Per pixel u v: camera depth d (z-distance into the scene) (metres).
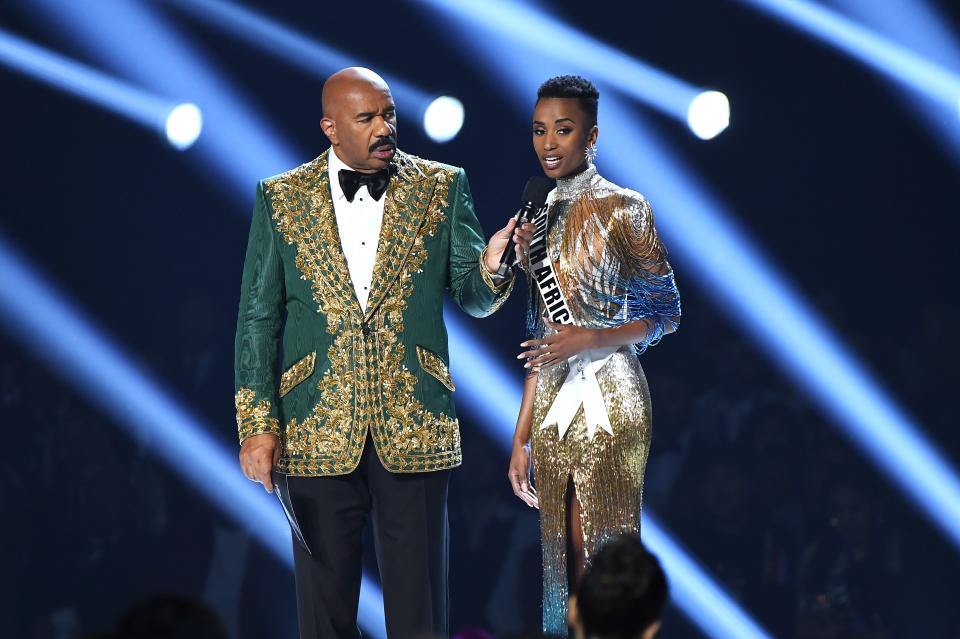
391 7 31.59
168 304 34.56
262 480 14.02
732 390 29.19
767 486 25.38
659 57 31.69
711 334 30.83
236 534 27.06
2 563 26.05
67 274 34.25
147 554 26.94
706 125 30.77
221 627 8.98
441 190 14.60
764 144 32.38
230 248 34.78
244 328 14.52
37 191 33.88
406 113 32.38
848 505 24.39
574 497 14.12
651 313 14.23
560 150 13.97
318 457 14.16
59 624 26.02
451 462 14.40
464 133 32.88
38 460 28.38
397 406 14.16
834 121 32.12
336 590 14.36
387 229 14.31
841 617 23.52
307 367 14.27
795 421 26.30
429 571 14.28
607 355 13.98
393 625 14.34
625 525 14.02
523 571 25.14
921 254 32.38
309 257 14.34
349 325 14.20
